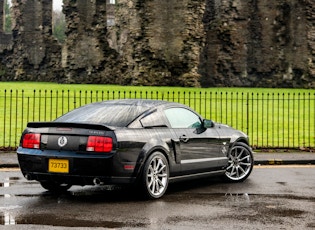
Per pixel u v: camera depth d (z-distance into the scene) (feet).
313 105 97.45
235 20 151.53
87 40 152.35
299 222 25.34
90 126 29.60
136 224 24.68
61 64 162.81
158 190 31.22
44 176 30.01
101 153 29.09
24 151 30.78
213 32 151.84
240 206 28.89
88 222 24.95
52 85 131.95
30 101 91.25
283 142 57.47
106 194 32.27
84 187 34.81
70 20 153.28
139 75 139.23
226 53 151.94
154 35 138.72
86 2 152.35
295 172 41.55
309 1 147.02
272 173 41.04
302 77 147.13
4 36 171.12
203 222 25.21
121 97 97.66
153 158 30.71
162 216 26.37
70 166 29.37
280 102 101.81
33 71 167.12
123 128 30.27
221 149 36.09
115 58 151.43
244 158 37.60
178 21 137.39
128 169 29.53
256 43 151.33
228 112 85.30
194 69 137.18
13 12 168.25
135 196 31.65
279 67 149.59
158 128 32.09
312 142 61.16
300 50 147.64
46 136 30.42
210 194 32.50
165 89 119.75
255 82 151.53
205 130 35.24
